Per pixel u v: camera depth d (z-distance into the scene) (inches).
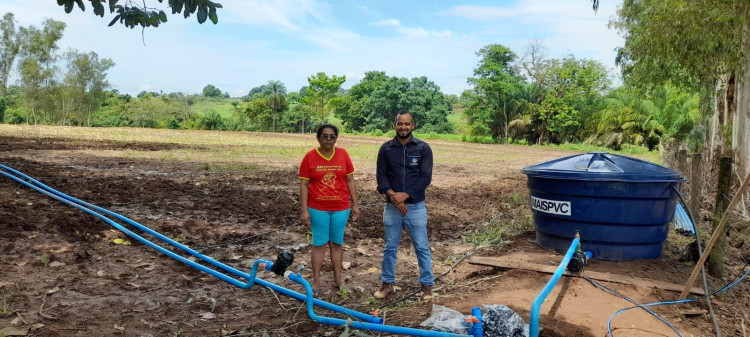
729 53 534.9
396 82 3090.6
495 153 1268.5
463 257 259.9
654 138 1731.1
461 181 606.9
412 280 225.9
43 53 2281.0
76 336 155.7
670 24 547.2
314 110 2893.7
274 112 2955.2
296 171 592.4
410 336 156.1
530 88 2087.8
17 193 332.2
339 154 197.6
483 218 376.5
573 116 1998.0
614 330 167.8
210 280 215.5
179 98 3393.2
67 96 2353.6
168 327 167.6
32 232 252.7
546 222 255.6
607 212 232.7
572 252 190.5
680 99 1528.1
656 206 233.9
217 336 162.9
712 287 218.1
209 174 525.3
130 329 163.8
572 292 200.7
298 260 252.4
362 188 494.9
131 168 540.4
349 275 232.2
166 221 302.0
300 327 171.5
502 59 2151.8
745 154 540.1
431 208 404.8
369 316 169.8
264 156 807.1
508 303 187.3
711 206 387.9
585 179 230.8
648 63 624.4
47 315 168.1
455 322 163.0
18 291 185.5
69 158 607.8
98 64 2455.7
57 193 334.0
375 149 1146.0
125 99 3846.0
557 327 166.9
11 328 155.4
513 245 278.1
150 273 218.4
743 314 194.7
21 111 2684.5
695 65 569.3
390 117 3107.8
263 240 284.0
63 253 230.7
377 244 288.7
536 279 215.8
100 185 394.6
